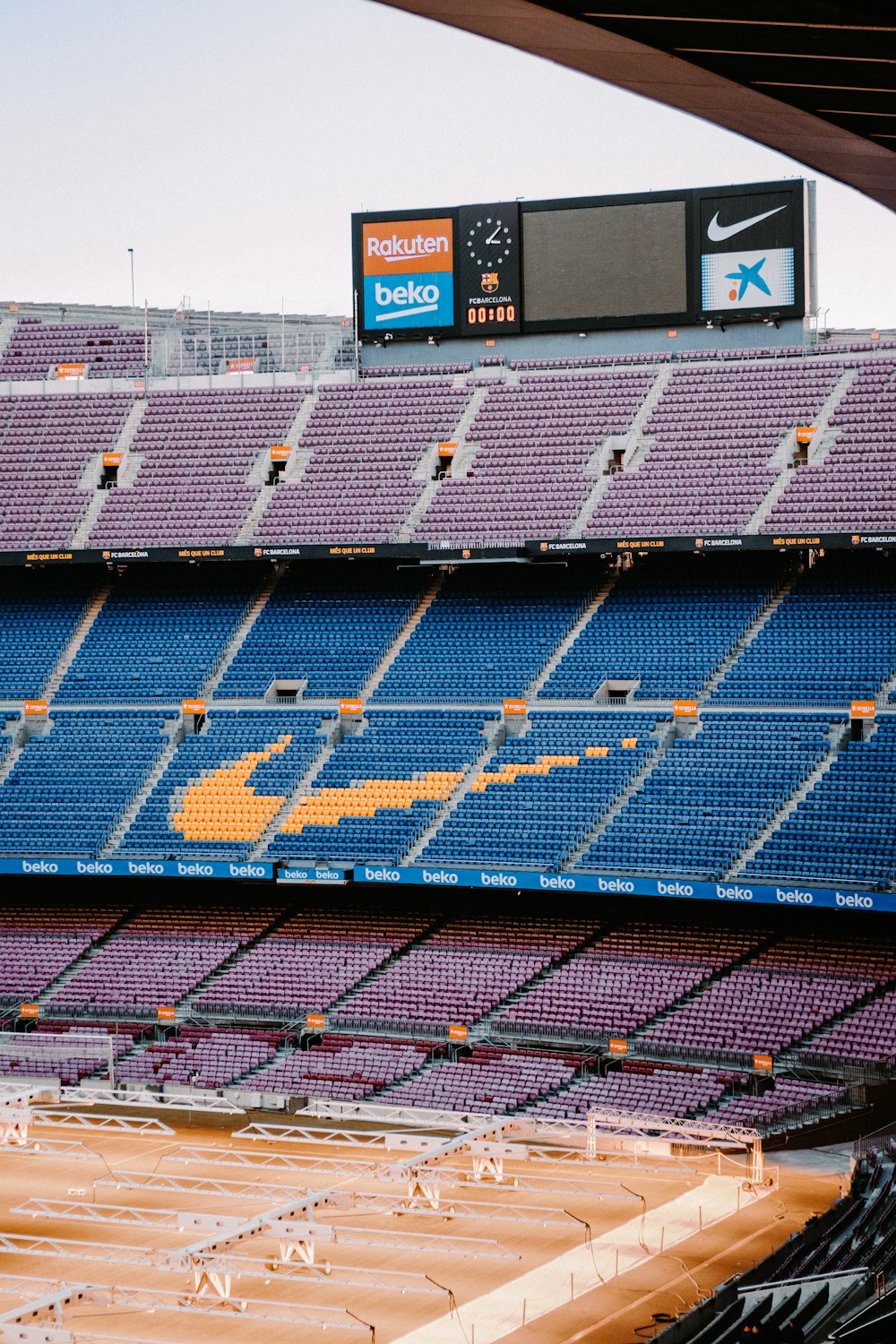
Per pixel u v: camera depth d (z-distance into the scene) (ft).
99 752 269.23
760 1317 132.77
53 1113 209.36
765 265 279.69
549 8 63.82
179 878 267.18
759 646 252.01
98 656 285.64
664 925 233.35
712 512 259.19
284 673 274.98
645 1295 148.97
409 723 261.44
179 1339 141.79
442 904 249.96
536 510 271.28
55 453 303.68
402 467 286.46
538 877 223.10
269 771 259.60
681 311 284.82
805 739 235.81
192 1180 189.06
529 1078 213.25
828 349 278.26
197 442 301.43
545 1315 144.77
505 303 294.46
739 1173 187.21
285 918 253.65
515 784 245.65
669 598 266.57
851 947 219.00
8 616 296.92
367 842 242.37
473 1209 177.68
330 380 308.40
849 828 219.61
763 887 208.74
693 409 278.05
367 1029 227.81
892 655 242.37
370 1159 196.13
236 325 341.00
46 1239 156.56
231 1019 236.63
